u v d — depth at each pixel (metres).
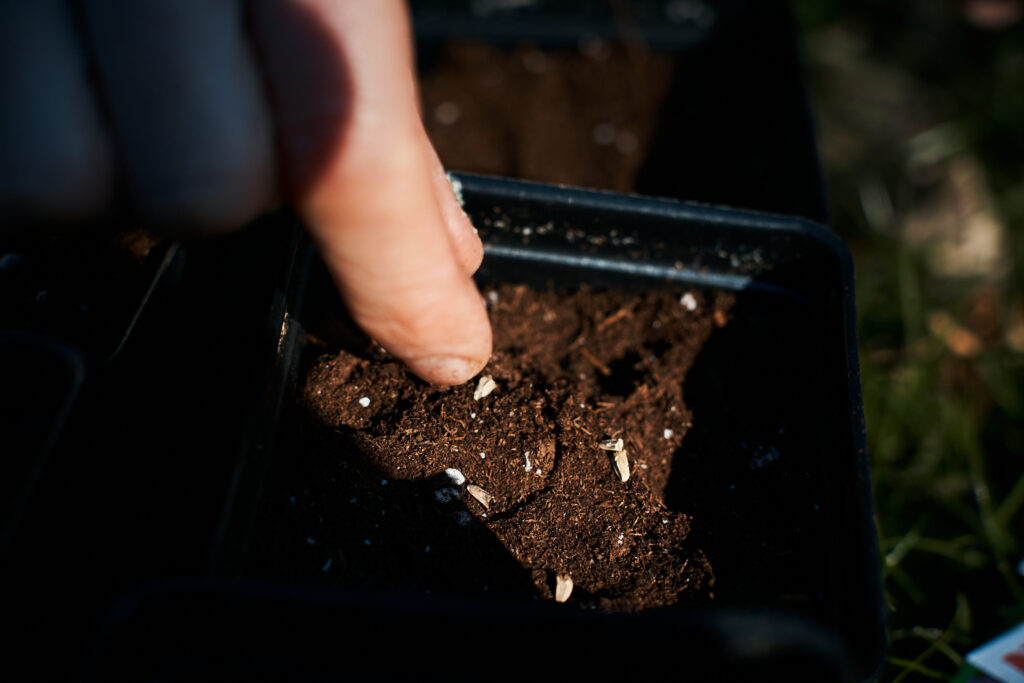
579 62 0.30
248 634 0.16
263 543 0.17
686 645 0.15
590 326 0.21
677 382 0.20
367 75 0.15
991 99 0.32
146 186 0.15
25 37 0.15
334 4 0.15
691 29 0.30
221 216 0.15
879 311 0.27
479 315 0.17
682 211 0.20
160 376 0.19
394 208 0.15
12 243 0.16
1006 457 0.26
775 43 0.28
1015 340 0.27
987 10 0.35
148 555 0.17
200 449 0.18
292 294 0.19
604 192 0.20
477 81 0.29
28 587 0.17
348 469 0.18
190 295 0.20
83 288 0.19
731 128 0.28
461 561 0.18
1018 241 0.29
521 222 0.21
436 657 0.16
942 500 0.24
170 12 0.15
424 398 0.19
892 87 0.34
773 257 0.21
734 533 0.18
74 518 0.18
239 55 0.15
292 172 0.15
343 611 0.15
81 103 0.15
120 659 0.15
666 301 0.21
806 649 0.15
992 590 0.23
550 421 0.19
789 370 0.20
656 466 0.19
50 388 0.18
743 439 0.20
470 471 0.18
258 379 0.18
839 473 0.18
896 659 0.21
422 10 0.30
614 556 0.18
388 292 0.16
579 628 0.15
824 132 0.32
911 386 0.26
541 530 0.18
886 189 0.30
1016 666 0.21
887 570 0.23
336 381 0.19
